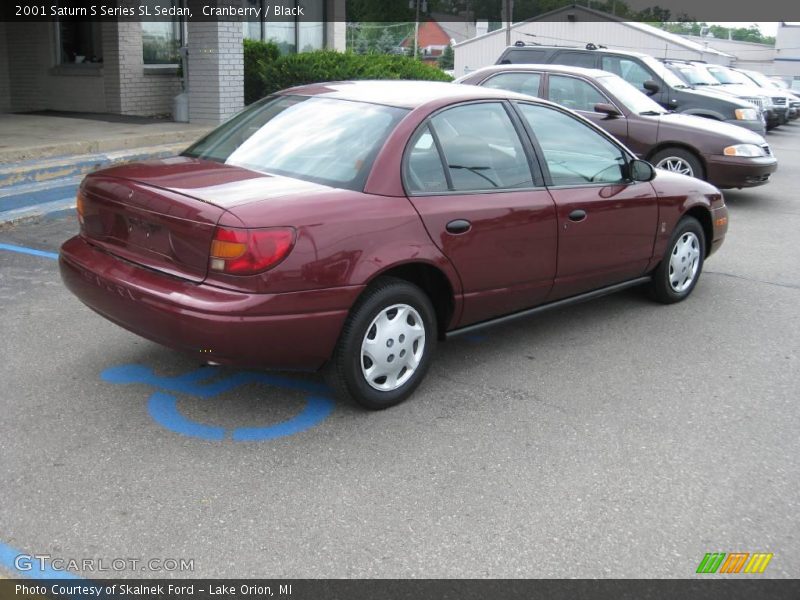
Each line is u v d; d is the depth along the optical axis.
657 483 3.69
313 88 5.04
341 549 3.11
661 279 6.20
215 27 11.88
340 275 3.85
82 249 4.32
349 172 4.17
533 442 4.03
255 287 3.65
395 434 4.05
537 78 10.61
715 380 4.94
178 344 3.77
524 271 4.82
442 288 4.48
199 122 12.36
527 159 4.92
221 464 3.69
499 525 3.30
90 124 11.41
